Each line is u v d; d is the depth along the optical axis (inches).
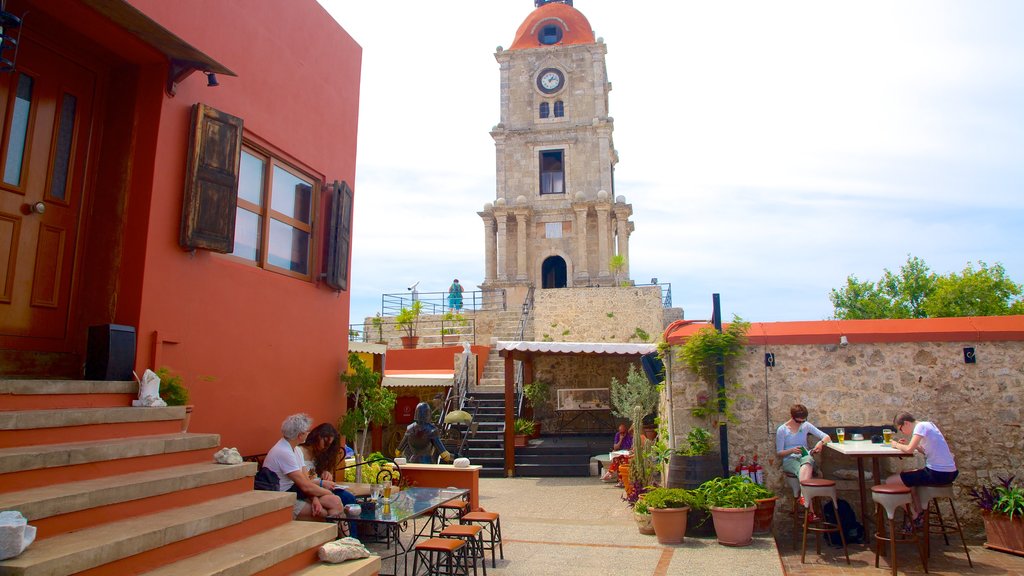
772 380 343.3
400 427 743.1
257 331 265.6
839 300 1378.0
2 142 195.2
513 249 1392.7
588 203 1349.7
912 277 1320.1
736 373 346.3
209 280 239.9
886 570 265.7
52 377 205.5
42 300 204.8
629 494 430.6
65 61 214.5
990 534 296.7
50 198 208.5
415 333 1083.9
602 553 294.2
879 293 1339.8
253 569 157.2
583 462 613.9
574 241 1373.0
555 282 1460.4
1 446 153.3
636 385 571.5
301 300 297.9
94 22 198.5
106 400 193.0
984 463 323.0
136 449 175.3
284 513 198.7
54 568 119.1
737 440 341.4
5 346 194.1
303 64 304.8
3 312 193.9
